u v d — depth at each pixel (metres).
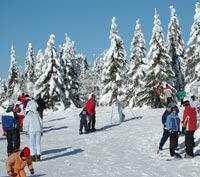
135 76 47.16
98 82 78.12
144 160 13.73
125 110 33.41
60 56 48.66
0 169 12.34
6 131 14.16
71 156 14.68
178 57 50.62
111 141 18.11
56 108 43.09
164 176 11.11
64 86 44.81
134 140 18.05
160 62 42.34
